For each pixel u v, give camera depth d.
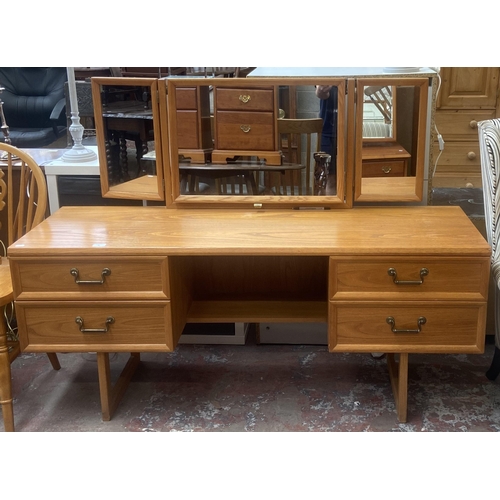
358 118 2.34
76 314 2.12
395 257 2.02
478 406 2.31
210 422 2.24
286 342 2.77
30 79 5.21
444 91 3.52
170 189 2.46
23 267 2.08
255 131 2.37
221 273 2.60
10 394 2.18
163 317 2.12
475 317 2.07
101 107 2.42
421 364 2.59
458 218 2.32
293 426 2.21
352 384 2.47
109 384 2.28
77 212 2.46
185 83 2.34
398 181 2.42
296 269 2.56
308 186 2.42
